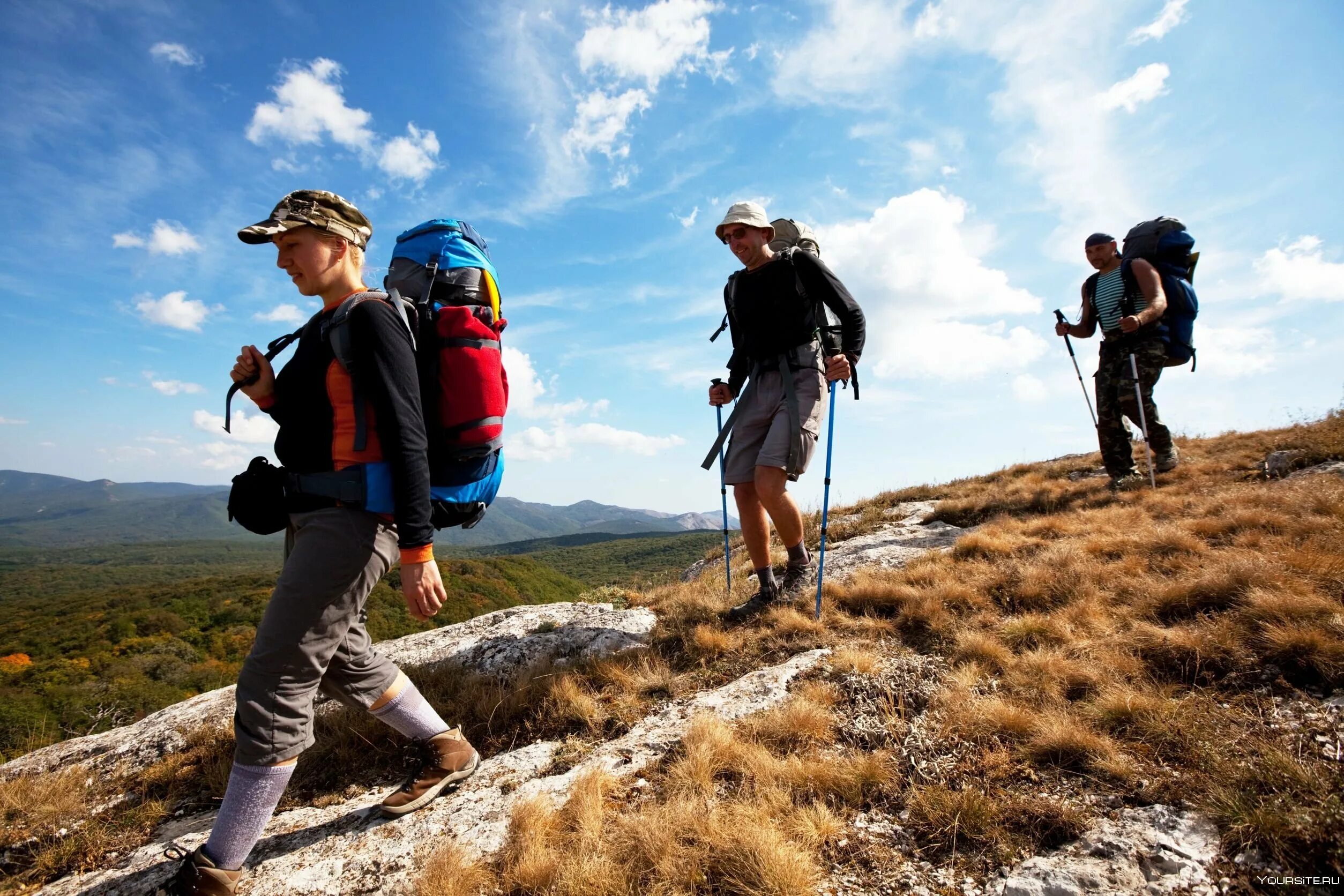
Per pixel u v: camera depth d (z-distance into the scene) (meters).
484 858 2.12
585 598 6.06
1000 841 1.93
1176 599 3.20
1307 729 2.15
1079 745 2.24
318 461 2.13
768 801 2.18
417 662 4.24
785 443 3.95
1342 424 6.54
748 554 6.55
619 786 2.47
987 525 5.61
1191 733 2.18
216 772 3.01
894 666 3.14
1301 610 2.73
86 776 3.26
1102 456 6.74
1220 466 6.46
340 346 2.01
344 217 2.21
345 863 2.23
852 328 3.93
